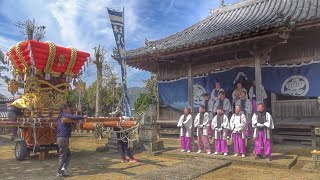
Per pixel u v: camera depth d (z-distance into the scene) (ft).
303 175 26.48
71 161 35.22
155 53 42.09
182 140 38.73
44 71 35.91
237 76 46.03
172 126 53.26
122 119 32.48
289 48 40.96
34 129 34.24
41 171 29.94
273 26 30.40
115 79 94.43
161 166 31.73
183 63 43.65
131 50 48.11
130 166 31.91
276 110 41.75
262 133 32.01
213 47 36.58
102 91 92.07
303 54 39.91
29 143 37.14
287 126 40.19
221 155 34.71
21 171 29.99
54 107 37.32
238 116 34.24
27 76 36.11
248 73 45.06
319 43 38.81
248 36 33.01
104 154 40.37
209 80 48.85
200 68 40.93
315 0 40.55
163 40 49.67
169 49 39.99
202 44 36.76
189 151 38.06
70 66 37.88
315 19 31.63
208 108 47.88
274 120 41.47
